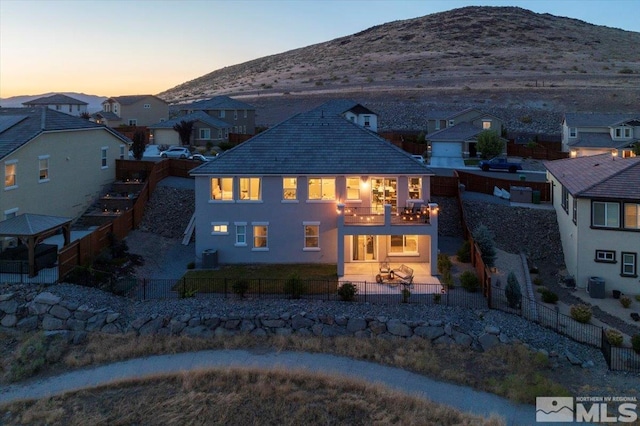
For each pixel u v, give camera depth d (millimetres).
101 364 19328
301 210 29188
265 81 152875
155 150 63312
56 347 20188
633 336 20500
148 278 26703
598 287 25969
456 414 15539
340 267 26812
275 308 22266
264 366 18844
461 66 134000
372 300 23328
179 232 34000
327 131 30922
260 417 15312
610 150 58656
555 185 36156
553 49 150000
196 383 17469
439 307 22562
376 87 117438
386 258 29125
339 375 18125
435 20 199625
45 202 32312
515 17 193250
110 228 29469
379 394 16797
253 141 30375
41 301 21516
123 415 15453
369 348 20203
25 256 25469
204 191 29250
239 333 21297
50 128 32688
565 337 21094
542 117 85562
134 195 38438
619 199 26188
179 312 21891
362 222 27375
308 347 20438
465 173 42812
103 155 39594
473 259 28719
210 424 14922
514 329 20828
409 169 28609
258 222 29250
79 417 15328
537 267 30953
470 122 67500
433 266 27000
